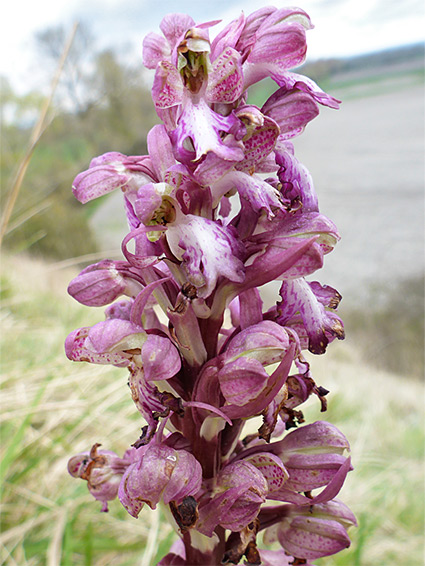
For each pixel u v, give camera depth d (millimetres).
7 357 302
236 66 93
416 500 313
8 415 227
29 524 196
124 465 127
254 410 99
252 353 98
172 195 94
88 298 111
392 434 428
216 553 114
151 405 102
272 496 115
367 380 608
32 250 1051
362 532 215
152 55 106
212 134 91
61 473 228
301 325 112
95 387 288
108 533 216
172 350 98
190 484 98
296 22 101
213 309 103
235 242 95
